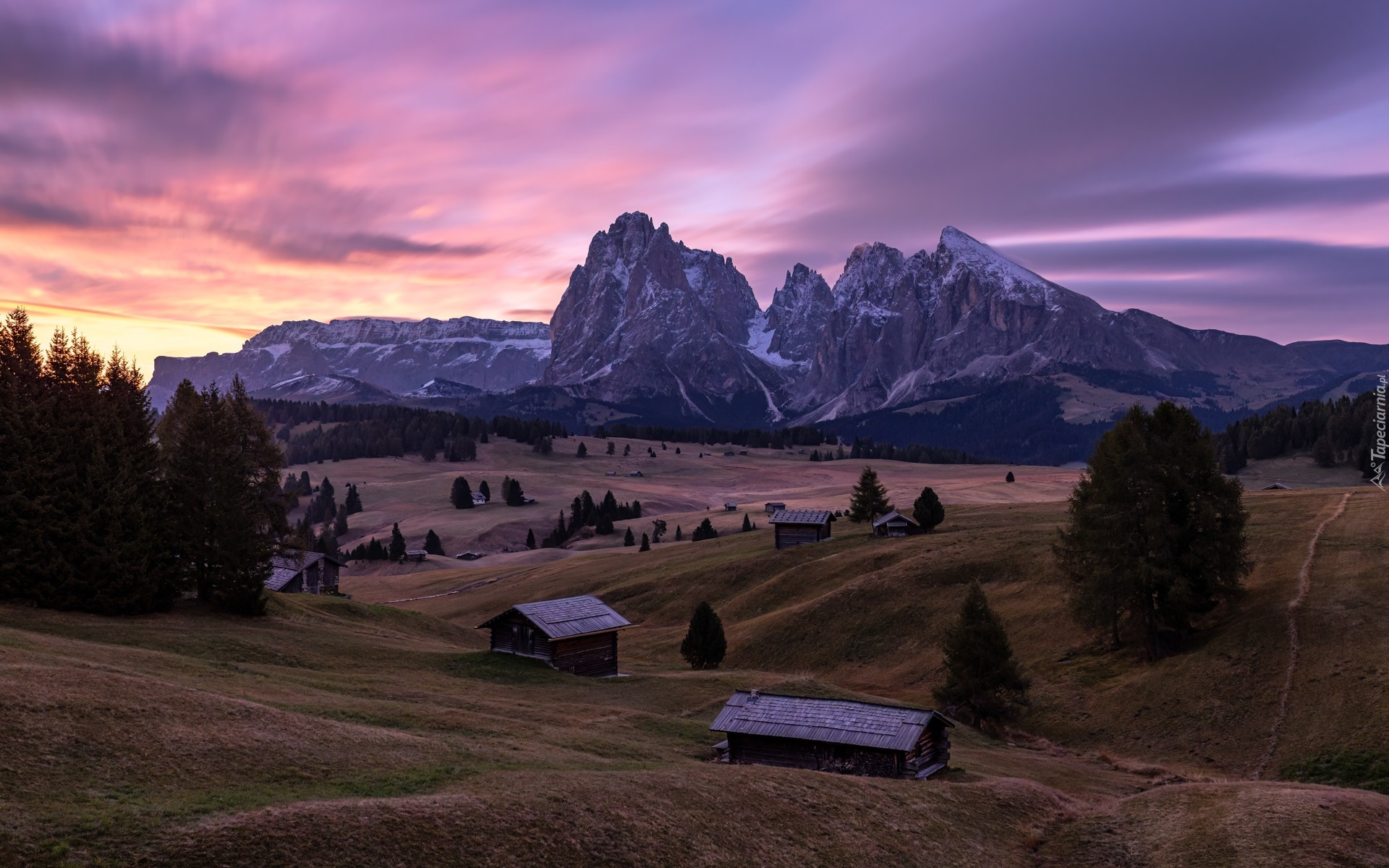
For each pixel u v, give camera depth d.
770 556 116.88
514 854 25.61
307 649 57.41
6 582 54.25
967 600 63.88
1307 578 68.81
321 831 24.09
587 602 70.31
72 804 23.73
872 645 82.94
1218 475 67.44
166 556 61.59
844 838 32.66
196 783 26.75
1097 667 68.25
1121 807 41.00
